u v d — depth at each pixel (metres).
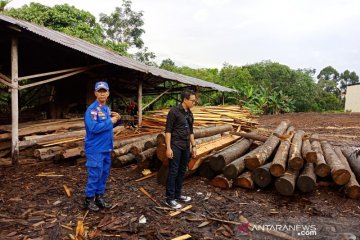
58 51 9.81
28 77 7.19
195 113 11.09
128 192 5.20
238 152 6.36
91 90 11.48
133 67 9.45
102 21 33.62
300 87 42.25
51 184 5.51
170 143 4.47
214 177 5.91
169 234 3.72
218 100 29.27
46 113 13.30
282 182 5.04
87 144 4.18
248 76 38.94
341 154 6.84
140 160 6.07
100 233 3.68
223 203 4.84
